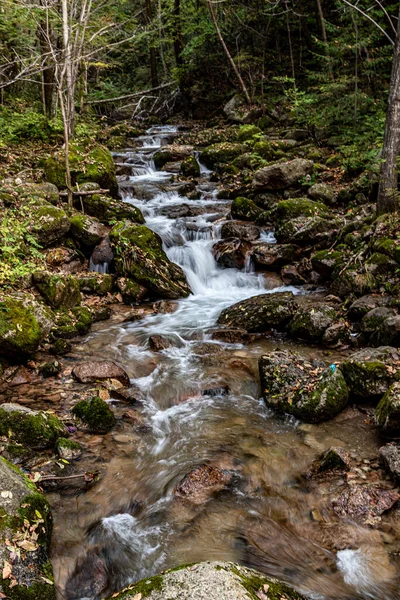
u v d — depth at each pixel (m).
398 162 7.81
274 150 13.58
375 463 4.11
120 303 7.66
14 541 2.85
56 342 5.94
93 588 3.06
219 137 16.39
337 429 4.62
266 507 3.71
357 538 3.39
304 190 10.75
